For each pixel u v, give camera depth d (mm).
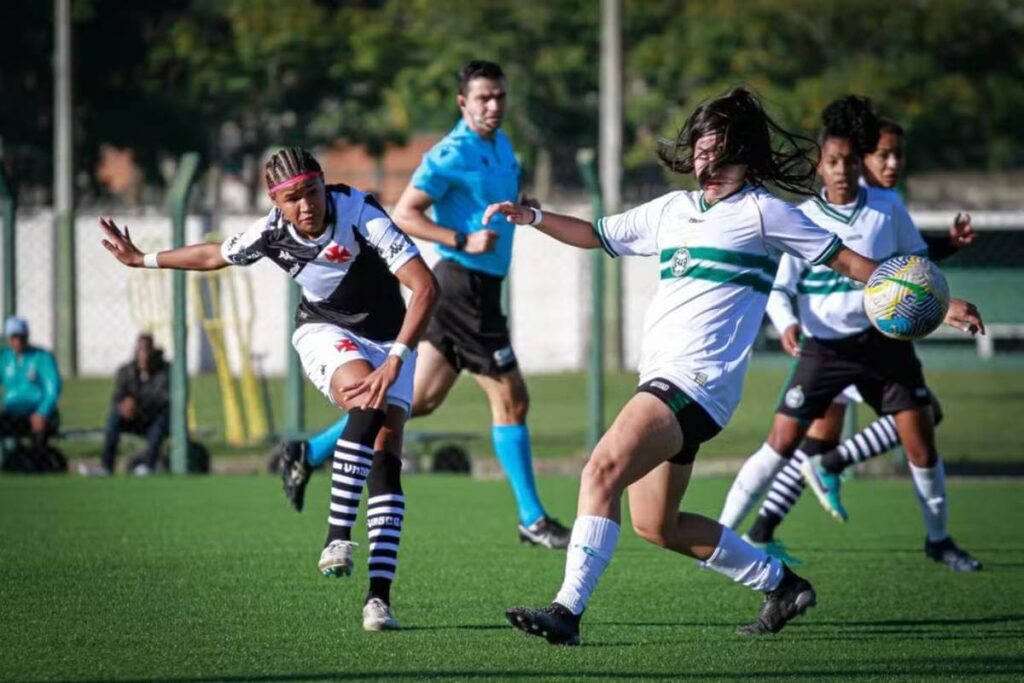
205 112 114438
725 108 19375
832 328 27359
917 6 112125
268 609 23062
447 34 115438
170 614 22578
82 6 108500
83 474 47188
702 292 19391
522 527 30625
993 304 68688
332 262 21766
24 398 47656
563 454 52500
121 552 29359
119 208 87750
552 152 117438
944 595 25547
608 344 68625
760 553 21219
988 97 112812
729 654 19984
